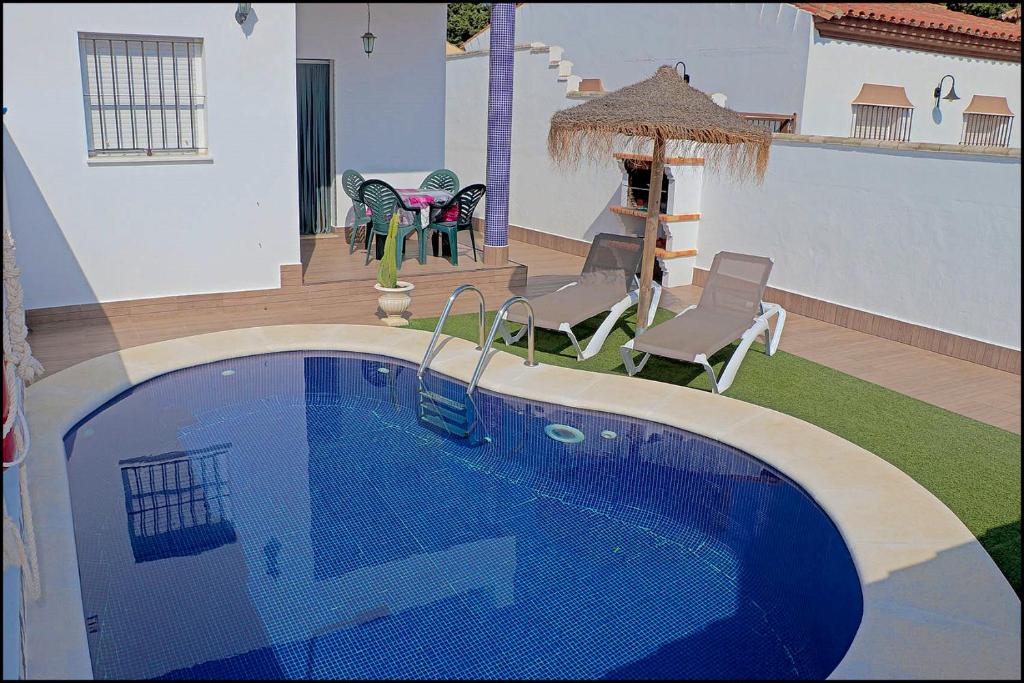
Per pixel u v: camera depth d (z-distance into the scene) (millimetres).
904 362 8969
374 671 4016
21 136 8461
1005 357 8695
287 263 10164
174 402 7297
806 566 5035
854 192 10008
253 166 9711
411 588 4707
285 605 4500
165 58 9188
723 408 7129
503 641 4273
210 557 4930
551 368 8141
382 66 13680
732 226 11719
